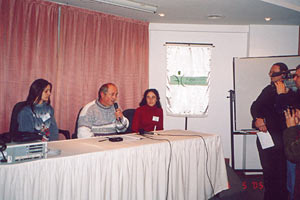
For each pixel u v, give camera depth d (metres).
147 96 3.92
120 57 4.52
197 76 4.86
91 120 3.55
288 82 4.15
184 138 2.92
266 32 4.91
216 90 5.08
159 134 3.18
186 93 4.85
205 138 3.04
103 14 4.28
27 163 1.85
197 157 2.96
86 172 2.15
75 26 4.02
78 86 4.09
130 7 3.71
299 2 3.99
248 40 4.99
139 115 3.89
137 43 4.68
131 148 2.43
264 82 4.29
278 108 4.16
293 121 4.08
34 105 3.19
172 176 2.75
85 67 4.16
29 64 3.64
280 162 4.05
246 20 4.61
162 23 4.94
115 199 2.32
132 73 4.64
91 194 2.18
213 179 3.12
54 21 3.83
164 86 5.03
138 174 2.48
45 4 3.74
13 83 3.53
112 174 2.31
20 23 3.55
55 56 3.86
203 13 4.21
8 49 3.47
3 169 1.76
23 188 1.84
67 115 4.02
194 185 2.92
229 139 5.08
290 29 4.94
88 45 4.16
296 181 3.98
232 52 5.06
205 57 4.86
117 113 3.51
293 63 4.17
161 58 5.02
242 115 4.41
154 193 2.64
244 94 4.39
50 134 3.34
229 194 3.33
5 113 3.50
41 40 3.73
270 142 4.12
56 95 3.89
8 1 3.45
